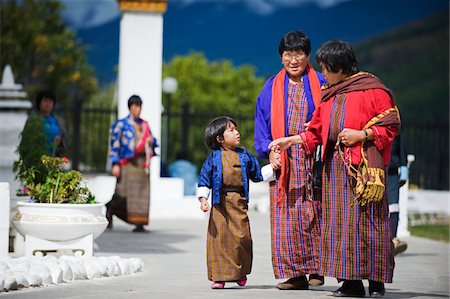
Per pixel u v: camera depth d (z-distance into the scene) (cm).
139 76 2334
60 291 1018
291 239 1072
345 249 990
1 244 1255
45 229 1234
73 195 1284
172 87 2944
